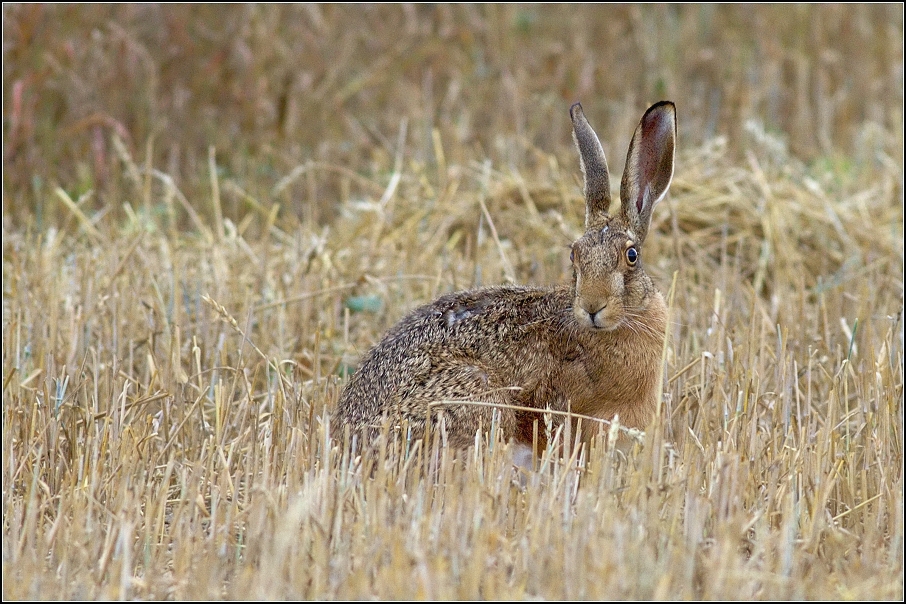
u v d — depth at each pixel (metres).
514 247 13.89
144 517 8.27
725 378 10.37
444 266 13.07
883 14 22.45
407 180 16.19
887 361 10.02
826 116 19.44
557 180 15.12
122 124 17.55
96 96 17.61
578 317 8.97
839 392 10.31
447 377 9.18
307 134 18.48
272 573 7.04
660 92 20.09
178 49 18.53
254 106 18.33
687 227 14.56
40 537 7.77
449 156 17.80
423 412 9.06
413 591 6.94
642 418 9.57
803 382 10.89
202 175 17.31
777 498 8.40
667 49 21.09
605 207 9.77
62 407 9.80
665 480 8.36
